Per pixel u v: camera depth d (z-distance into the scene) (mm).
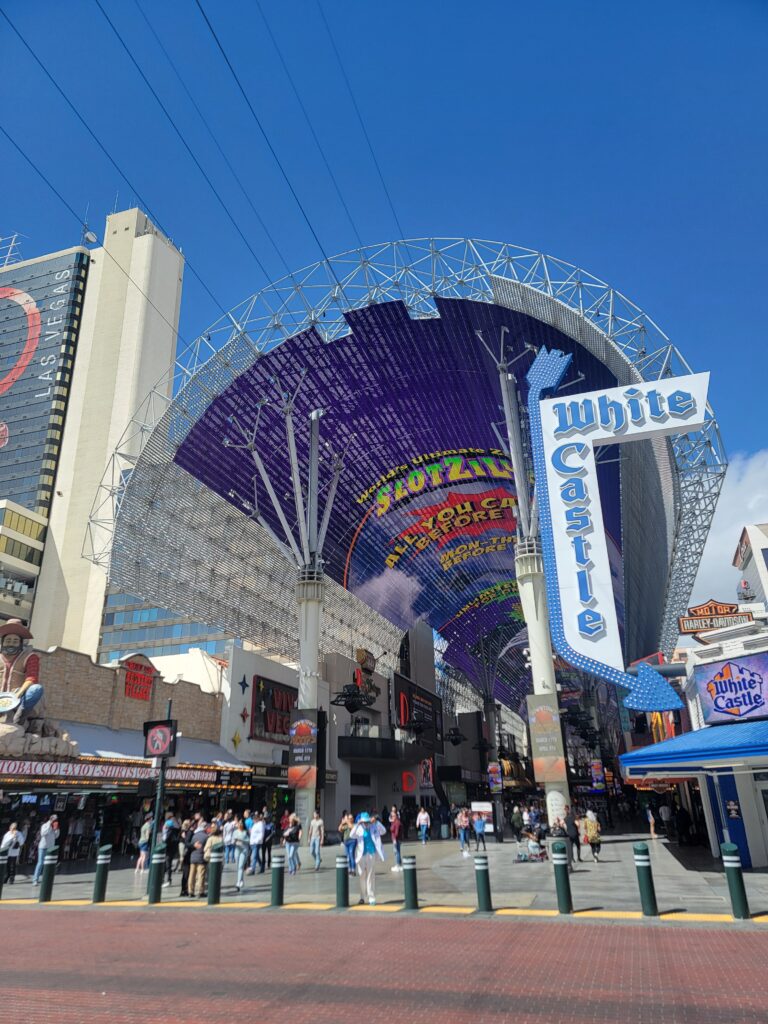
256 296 41781
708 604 31797
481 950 9859
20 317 121250
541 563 33500
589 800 86312
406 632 68562
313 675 36938
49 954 10281
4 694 24797
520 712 114688
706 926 11000
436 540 61344
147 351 115062
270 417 45188
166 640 75125
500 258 38594
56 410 110938
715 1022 6559
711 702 19969
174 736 19641
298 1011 7277
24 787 23688
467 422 48969
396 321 41969
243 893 16734
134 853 28688
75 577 97438
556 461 27203
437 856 26938
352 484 52438
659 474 37062
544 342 39531
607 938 10414
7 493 107312
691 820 29938
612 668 23734
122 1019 7121
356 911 13562
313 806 33125
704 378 26859
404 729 58156
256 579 50031
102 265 122812
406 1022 6824
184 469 43094
